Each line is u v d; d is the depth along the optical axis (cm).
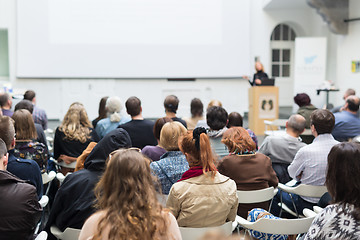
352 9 826
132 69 1021
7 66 1224
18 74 975
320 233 160
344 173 158
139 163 130
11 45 976
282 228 200
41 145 282
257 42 1077
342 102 871
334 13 837
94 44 1002
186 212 189
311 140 500
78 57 998
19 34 969
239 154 257
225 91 1073
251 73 1076
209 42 1038
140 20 1014
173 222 133
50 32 982
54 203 209
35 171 244
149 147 288
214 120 331
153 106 1050
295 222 198
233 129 264
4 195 168
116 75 1016
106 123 414
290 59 1169
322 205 260
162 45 1025
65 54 992
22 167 238
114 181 128
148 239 122
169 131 243
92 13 996
